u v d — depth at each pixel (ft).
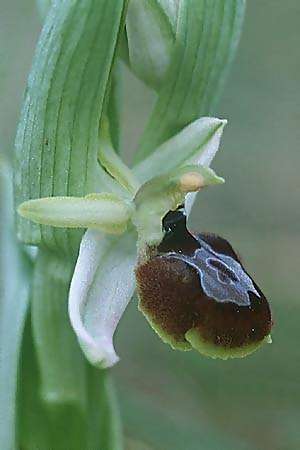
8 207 0.59
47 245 0.56
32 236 0.56
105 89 0.55
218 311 0.53
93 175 0.55
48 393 0.58
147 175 0.56
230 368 0.71
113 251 0.55
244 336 0.53
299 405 0.70
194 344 0.53
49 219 0.54
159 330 0.53
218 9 0.56
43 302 0.57
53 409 0.58
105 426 0.59
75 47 0.54
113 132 0.57
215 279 0.54
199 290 0.54
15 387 0.57
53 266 0.57
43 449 0.58
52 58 0.54
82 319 0.54
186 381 0.72
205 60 0.56
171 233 0.55
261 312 0.54
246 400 0.70
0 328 0.58
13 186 0.56
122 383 0.74
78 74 0.54
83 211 0.54
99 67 0.54
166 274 0.54
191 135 0.56
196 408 0.71
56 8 0.54
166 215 0.55
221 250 0.56
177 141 0.56
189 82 0.56
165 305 0.54
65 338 0.58
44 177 0.55
